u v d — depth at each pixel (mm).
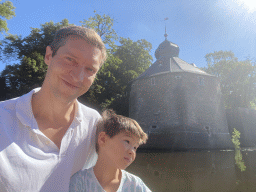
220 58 43875
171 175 7984
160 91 24031
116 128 1145
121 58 37250
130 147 1136
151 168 9492
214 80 25453
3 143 845
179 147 21266
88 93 27766
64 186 1002
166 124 22781
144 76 25969
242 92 38594
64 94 1016
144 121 24469
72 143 1084
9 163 835
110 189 1156
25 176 862
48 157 951
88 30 1088
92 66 1077
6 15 18969
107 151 1160
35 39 28062
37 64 24516
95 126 1291
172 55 29328
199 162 11641
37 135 940
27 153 901
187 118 22219
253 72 39312
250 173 8297
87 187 1110
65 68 997
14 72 25812
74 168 1131
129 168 9469
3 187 821
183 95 22828
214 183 6754
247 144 28234
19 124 922
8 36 27891
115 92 32812
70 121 1153
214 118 24016
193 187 6281
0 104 965
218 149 22391
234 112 30016
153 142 22969
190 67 26625
